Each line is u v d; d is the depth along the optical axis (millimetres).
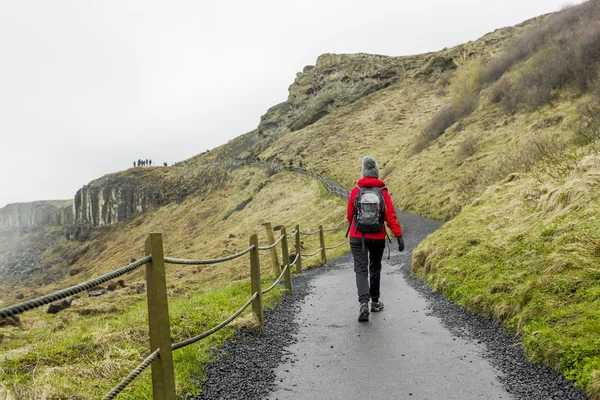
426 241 10648
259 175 58719
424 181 26672
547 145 13586
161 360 3090
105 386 3869
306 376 4246
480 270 6973
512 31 62000
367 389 3885
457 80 39094
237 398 3803
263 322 6035
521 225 8000
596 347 3666
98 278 2422
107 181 103875
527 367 4039
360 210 5965
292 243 22344
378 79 77125
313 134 65000
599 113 14820
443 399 3602
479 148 25016
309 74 91688
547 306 4695
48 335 7047
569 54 23719
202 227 52969
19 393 3578
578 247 5504
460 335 5172
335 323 6113
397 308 6730
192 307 6914
